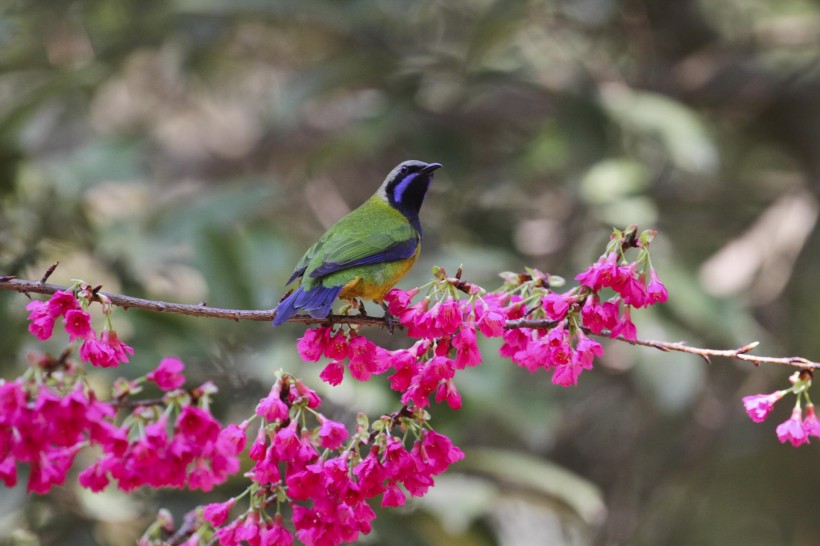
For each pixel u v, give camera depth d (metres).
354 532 5.63
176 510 11.12
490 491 11.62
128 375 10.74
